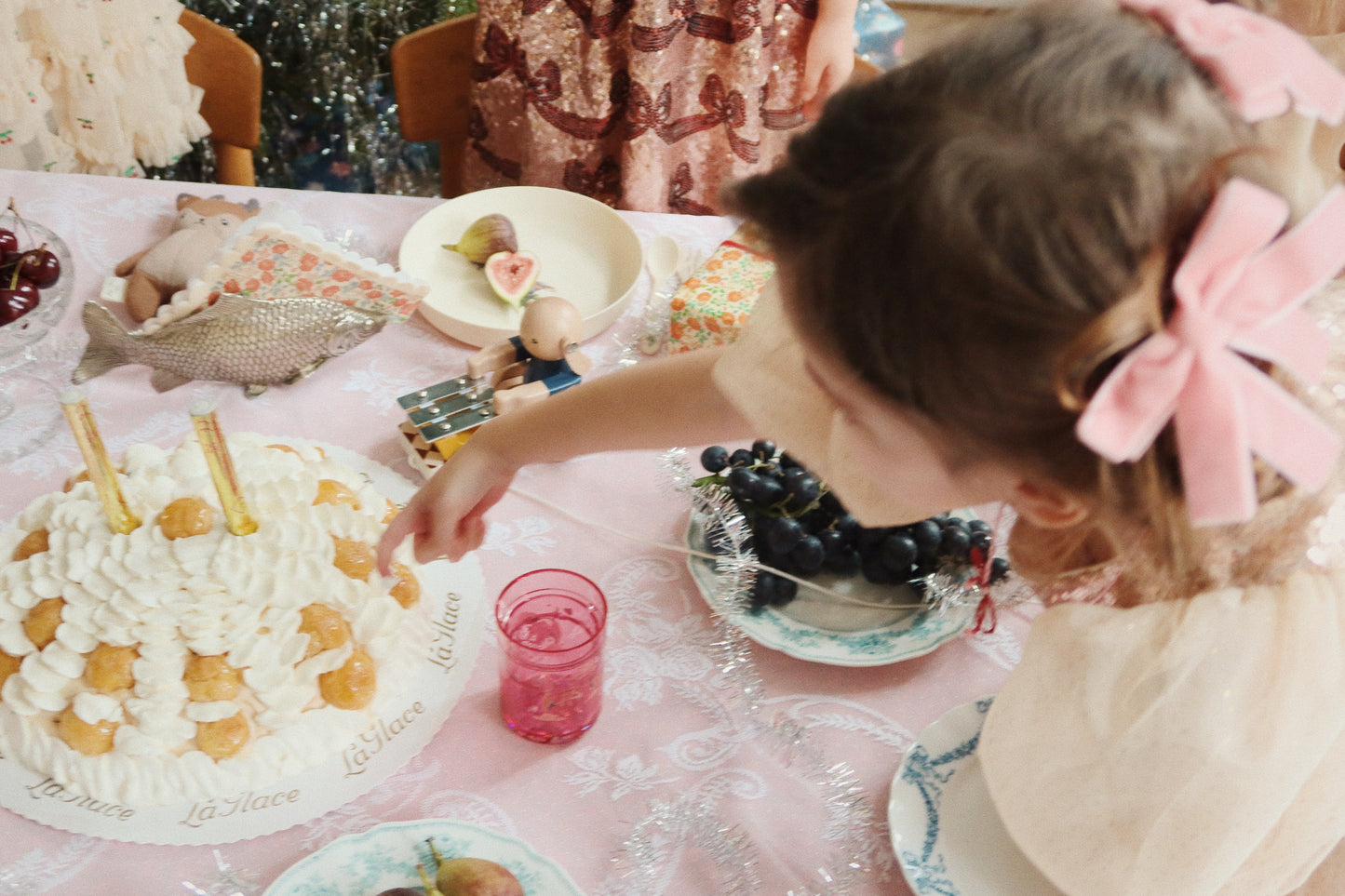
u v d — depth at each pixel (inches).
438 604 35.3
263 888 28.0
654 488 40.1
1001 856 29.3
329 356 42.8
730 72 65.8
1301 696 23.5
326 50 81.4
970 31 18.3
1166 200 15.9
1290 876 27.4
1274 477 21.0
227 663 29.9
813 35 61.7
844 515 35.7
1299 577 23.1
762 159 72.7
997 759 27.9
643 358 44.9
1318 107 17.0
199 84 63.0
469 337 44.6
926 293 16.9
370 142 87.7
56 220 47.7
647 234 50.1
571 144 68.7
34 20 64.6
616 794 30.8
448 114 67.4
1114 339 16.2
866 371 18.9
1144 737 24.8
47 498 33.6
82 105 69.0
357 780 30.3
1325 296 22.4
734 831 29.5
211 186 50.2
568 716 31.2
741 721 32.8
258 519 31.9
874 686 34.0
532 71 65.4
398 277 41.4
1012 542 27.1
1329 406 20.9
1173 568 21.5
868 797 31.2
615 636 35.0
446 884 26.2
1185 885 26.2
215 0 78.3
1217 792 24.6
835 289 18.1
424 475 39.5
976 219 16.0
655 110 65.4
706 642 34.9
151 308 43.3
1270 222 15.2
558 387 40.3
